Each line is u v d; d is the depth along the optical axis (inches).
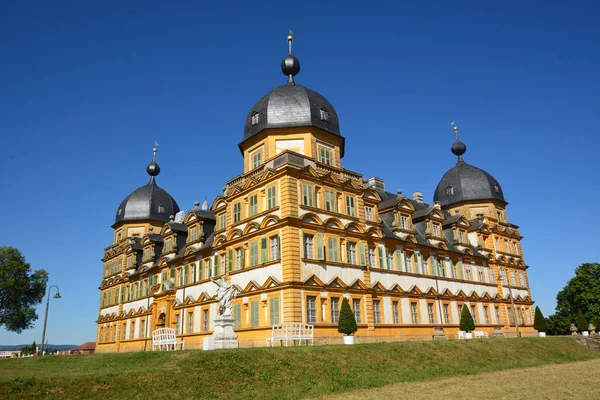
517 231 2716.5
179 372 799.1
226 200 1749.5
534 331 2549.2
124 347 2475.4
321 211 1533.0
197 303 1876.2
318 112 1733.5
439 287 2011.6
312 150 1665.8
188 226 2112.5
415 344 1263.5
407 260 1903.3
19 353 2310.5
